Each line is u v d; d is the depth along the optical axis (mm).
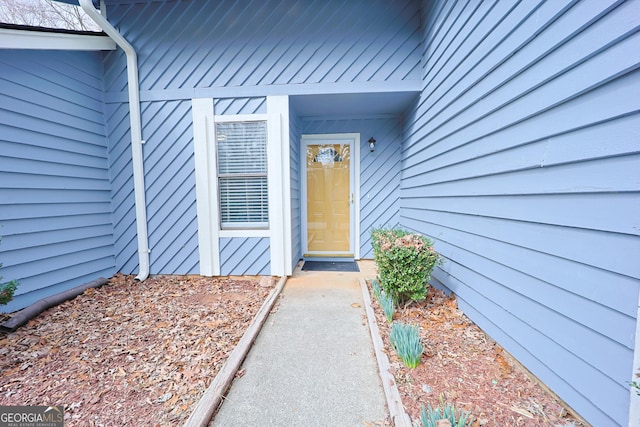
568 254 1395
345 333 2348
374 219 4758
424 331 2227
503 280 1912
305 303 2988
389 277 2570
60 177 3160
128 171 3797
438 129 2951
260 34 3533
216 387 1637
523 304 1721
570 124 1352
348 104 4035
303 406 1551
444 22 2744
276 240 3771
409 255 2510
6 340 2178
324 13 3469
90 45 3350
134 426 1387
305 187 4836
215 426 1424
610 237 1193
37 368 1840
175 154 3729
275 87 3576
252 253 3814
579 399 1348
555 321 1482
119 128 3766
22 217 2779
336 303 2986
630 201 1115
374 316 2529
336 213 4883
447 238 2787
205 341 2166
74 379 1732
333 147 4789
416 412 1414
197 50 3592
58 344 2129
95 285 3404
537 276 1601
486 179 2078
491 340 2064
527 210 1665
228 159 3744
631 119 1099
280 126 3621
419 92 3510
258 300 3033
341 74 3502
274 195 3725
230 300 3037
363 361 1954
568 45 1348
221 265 3834
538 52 1530
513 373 1718
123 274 3895
